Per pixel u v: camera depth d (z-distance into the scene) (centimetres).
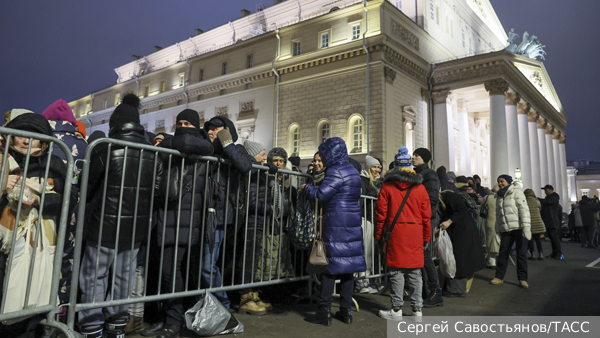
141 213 320
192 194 350
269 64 2630
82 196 285
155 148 323
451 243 540
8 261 250
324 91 2369
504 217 641
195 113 366
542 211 1076
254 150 497
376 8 2223
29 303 263
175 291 349
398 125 2219
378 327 394
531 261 995
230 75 2861
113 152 306
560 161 4025
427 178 523
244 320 401
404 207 420
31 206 274
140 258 373
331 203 397
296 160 691
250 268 426
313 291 514
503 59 2284
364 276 523
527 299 540
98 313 303
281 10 3222
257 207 415
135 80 3700
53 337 273
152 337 347
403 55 2300
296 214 410
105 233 302
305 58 2458
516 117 2523
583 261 991
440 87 2538
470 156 3184
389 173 432
